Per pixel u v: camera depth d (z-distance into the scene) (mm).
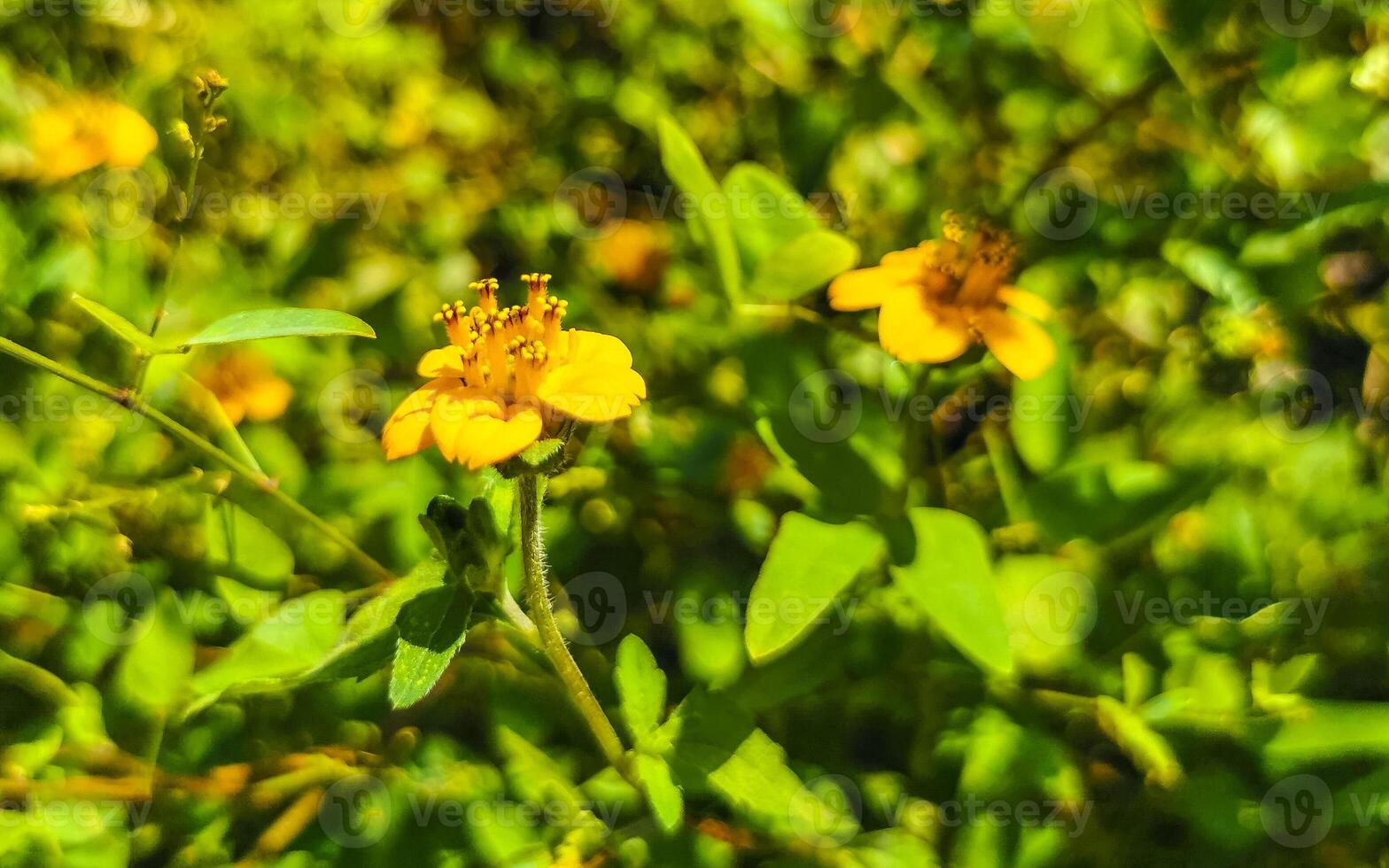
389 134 344
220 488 300
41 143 309
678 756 269
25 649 295
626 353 260
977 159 326
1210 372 310
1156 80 319
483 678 299
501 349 255
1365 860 280
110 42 332
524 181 345
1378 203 303
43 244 309
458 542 254
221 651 297
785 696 289
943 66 329
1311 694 286
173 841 291
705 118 344
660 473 312
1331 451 302
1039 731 288
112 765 291
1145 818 284
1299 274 306
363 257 328
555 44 377
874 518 281
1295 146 309
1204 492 286
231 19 340
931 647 292
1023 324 282
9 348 270
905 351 279
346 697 297
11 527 296
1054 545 292
